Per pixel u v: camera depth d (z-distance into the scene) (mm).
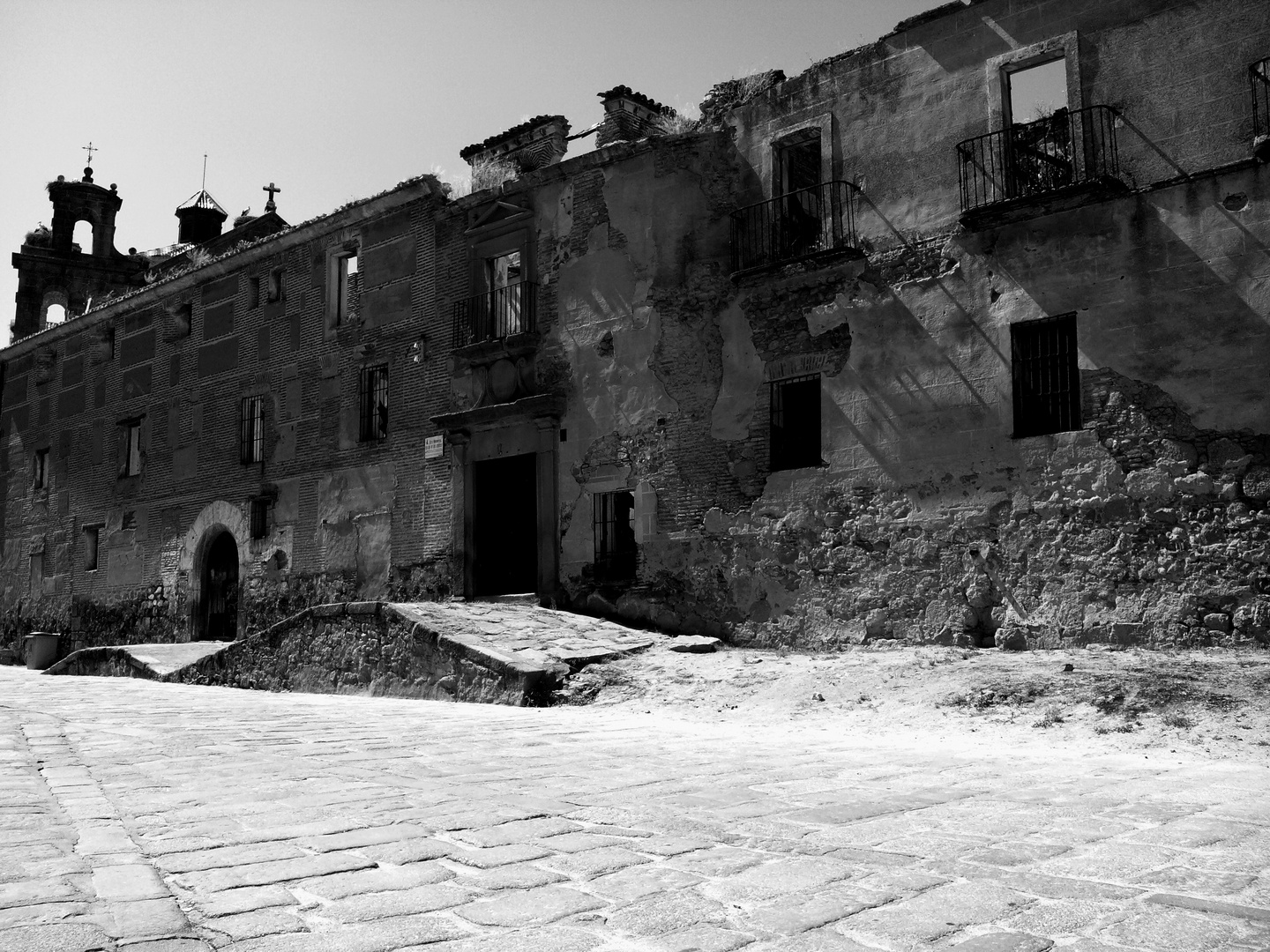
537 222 22328
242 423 28875
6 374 37906
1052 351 15922
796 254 19078
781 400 18734
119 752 8141
